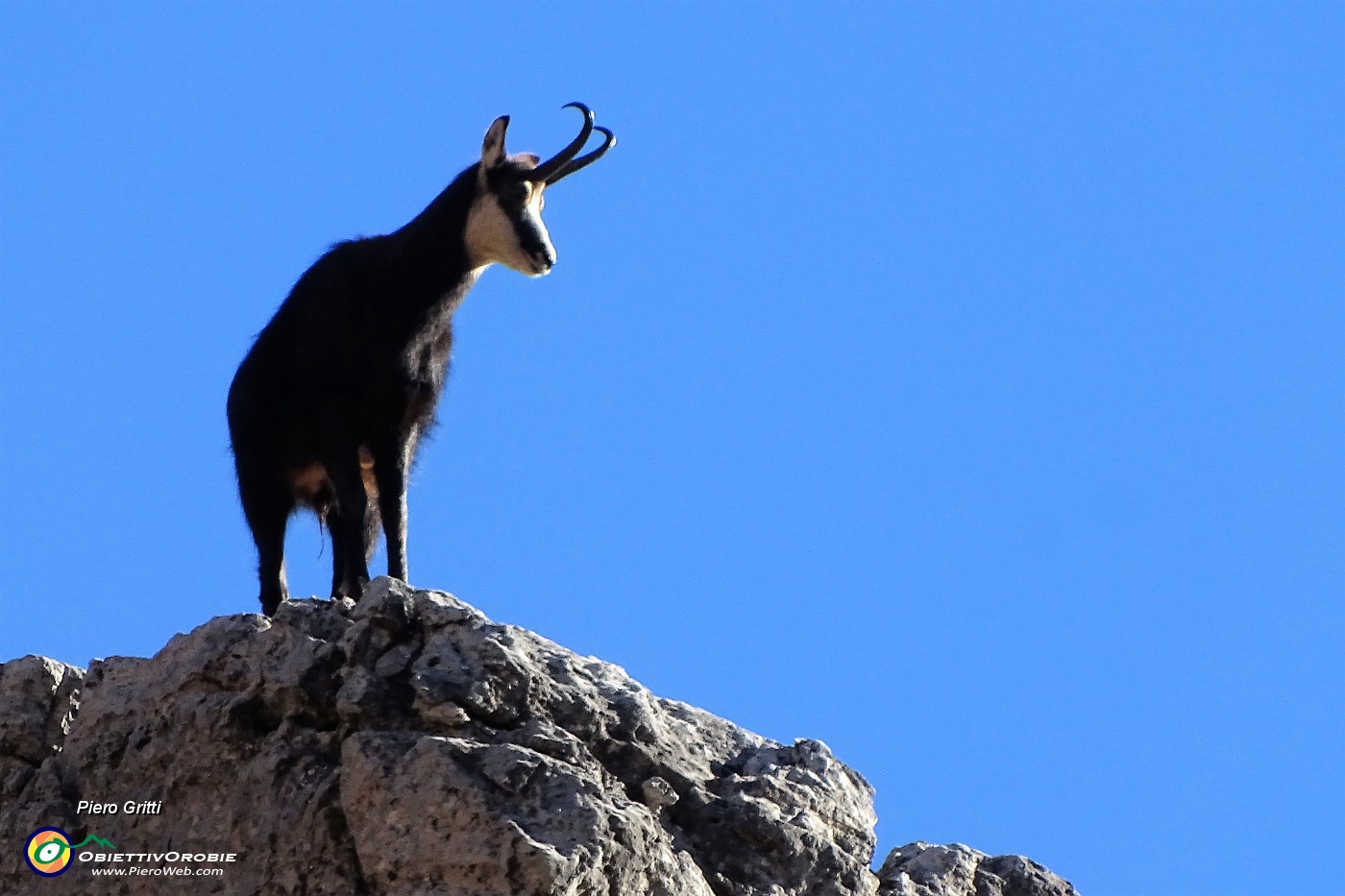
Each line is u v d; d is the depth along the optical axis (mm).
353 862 31266
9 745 36531
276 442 43312
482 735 32156
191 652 35219
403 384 42375
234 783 33281
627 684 35406
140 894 32969
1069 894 38281
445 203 42875
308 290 42844
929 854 38062
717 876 33094
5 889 34125
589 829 30188
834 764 36656
